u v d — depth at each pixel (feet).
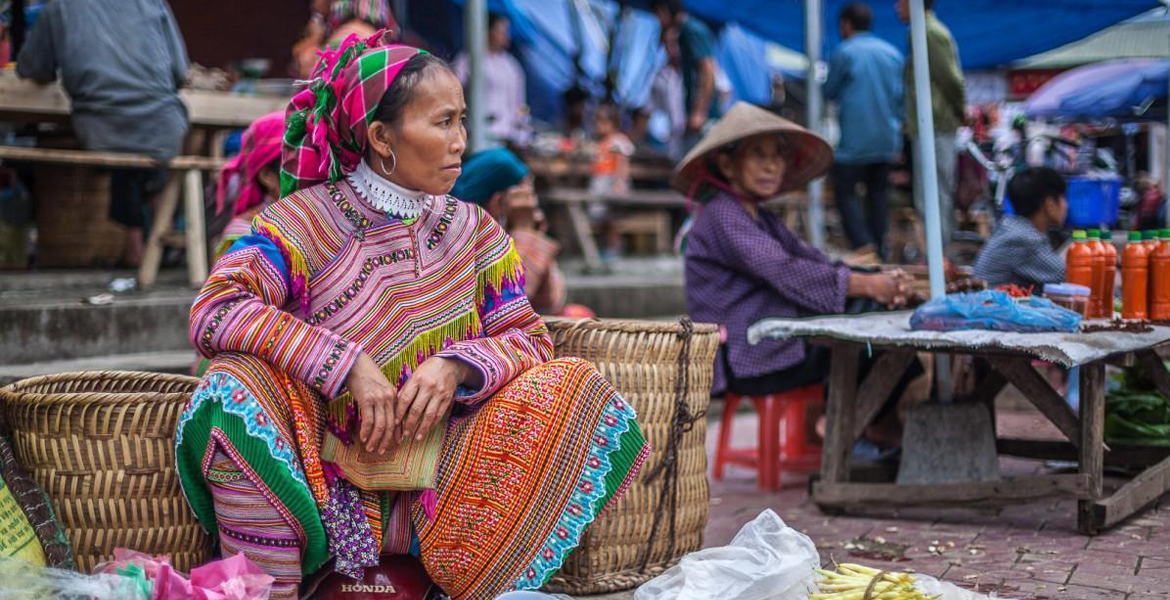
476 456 8.07
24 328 13.83
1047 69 37.42
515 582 8.08
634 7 36.24
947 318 11.34
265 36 21.77
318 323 8.01
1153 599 8.75
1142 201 26.21
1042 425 17.72
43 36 14.99
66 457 8.05
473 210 8.66
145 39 15.25
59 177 20.26
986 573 9.63
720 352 14.03
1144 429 13.52
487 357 8.04
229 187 14.03
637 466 8.29
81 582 6.92
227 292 7.54
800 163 15.07
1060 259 15.23
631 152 33.37
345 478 8.00
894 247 27.89
